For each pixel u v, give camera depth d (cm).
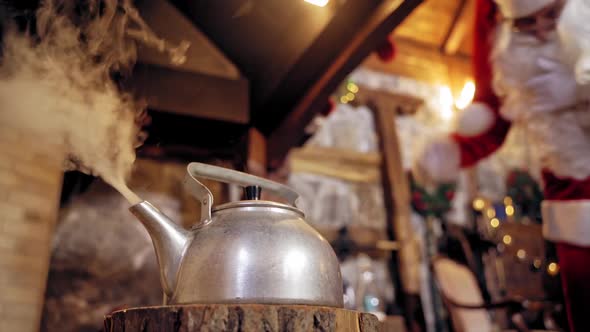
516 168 367
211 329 50
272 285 55
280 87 141
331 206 296
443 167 128
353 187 308
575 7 104
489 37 136
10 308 91
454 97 371
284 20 131
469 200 342
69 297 157
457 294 214
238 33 138
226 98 135
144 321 53
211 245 58
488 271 316
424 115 357
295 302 55
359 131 327
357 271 284
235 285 55
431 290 299
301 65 132
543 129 118
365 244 291
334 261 64
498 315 305
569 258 116
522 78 119
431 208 313
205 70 138
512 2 112
